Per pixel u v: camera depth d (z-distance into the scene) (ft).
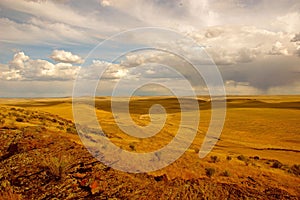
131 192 33.96
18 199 31.94
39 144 52.06
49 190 34.40
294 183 48.78
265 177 50.29
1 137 56.80
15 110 126.21
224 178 45.70
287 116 246.68
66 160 43.04
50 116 127.44
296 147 116.26
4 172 40.55
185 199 34.12
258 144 121.70
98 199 31.40
